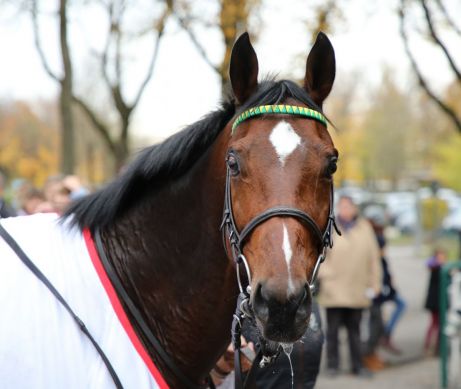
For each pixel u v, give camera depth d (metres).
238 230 1.92
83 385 1.87
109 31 7.83
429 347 7.62
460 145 29.44
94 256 2.08
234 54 2.09
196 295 2.13
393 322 7.34
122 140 8.64
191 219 2.14
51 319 1.90
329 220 1.95
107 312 1.99
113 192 2.19
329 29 6.38
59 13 7.18
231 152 1.95
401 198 29.72
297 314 1.72
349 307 6.17
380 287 6.34
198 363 2.18
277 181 1.85
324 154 1.91
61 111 7.53
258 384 2.95
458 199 26.34
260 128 1.94
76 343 1.90
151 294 2.17
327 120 2.08
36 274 1.95
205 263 2.12
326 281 6.19
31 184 6.43
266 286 1.72
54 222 2.17
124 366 1.93
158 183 2.21
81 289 1.99
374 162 37.53
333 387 5.96
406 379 6.28
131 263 2.18
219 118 2.20
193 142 2.16
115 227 2.22
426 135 31.02
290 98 2.02
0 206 2.78
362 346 6.88
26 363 1.83
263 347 2.05
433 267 7.30
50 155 30.28
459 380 5.91
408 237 24.25
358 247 6.16
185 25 6.69
